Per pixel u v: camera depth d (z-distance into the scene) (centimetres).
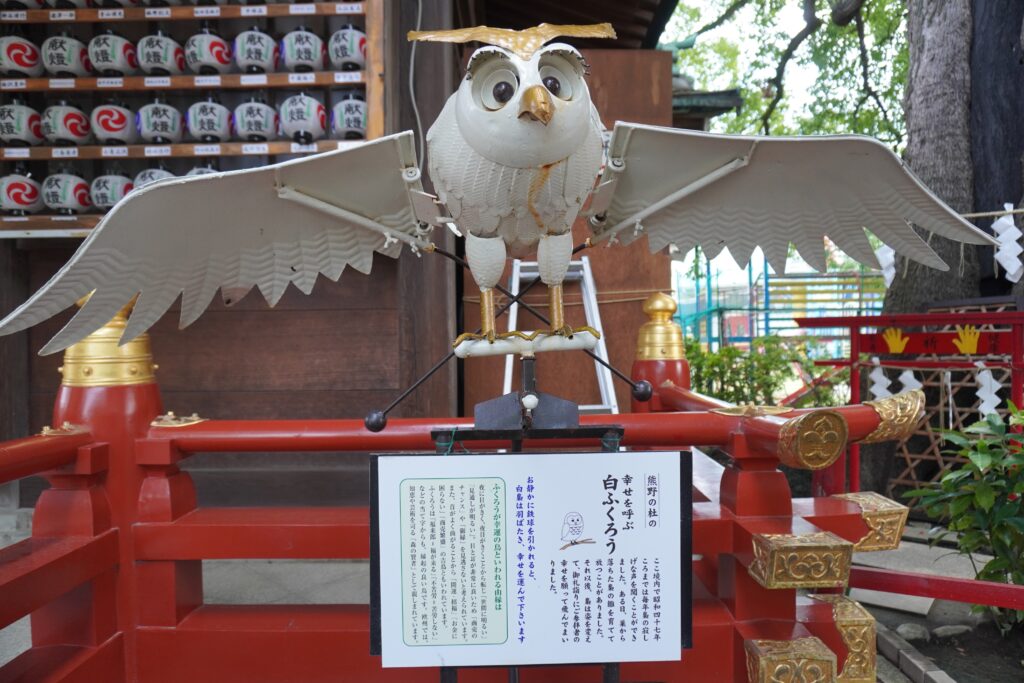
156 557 174
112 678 169
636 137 129
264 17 309
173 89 307
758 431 162
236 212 132
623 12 563
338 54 299
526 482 131
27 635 266
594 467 132
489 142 108
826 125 1223
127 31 323
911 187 132
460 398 416
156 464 175
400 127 339
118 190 296
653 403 268
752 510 173
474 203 117
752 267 1508
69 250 340
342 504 333
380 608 130
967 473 268
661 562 132
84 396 176
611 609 132
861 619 169
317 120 299
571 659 131
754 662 153
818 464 147
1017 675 245
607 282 397
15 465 145
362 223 139
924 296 517
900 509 179
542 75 110
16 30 306
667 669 170
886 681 244
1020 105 477
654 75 412
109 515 174
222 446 179
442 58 341
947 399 487
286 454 337
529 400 123
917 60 539
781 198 145
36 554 153
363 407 336
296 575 325
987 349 387
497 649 130
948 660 256
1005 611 272
